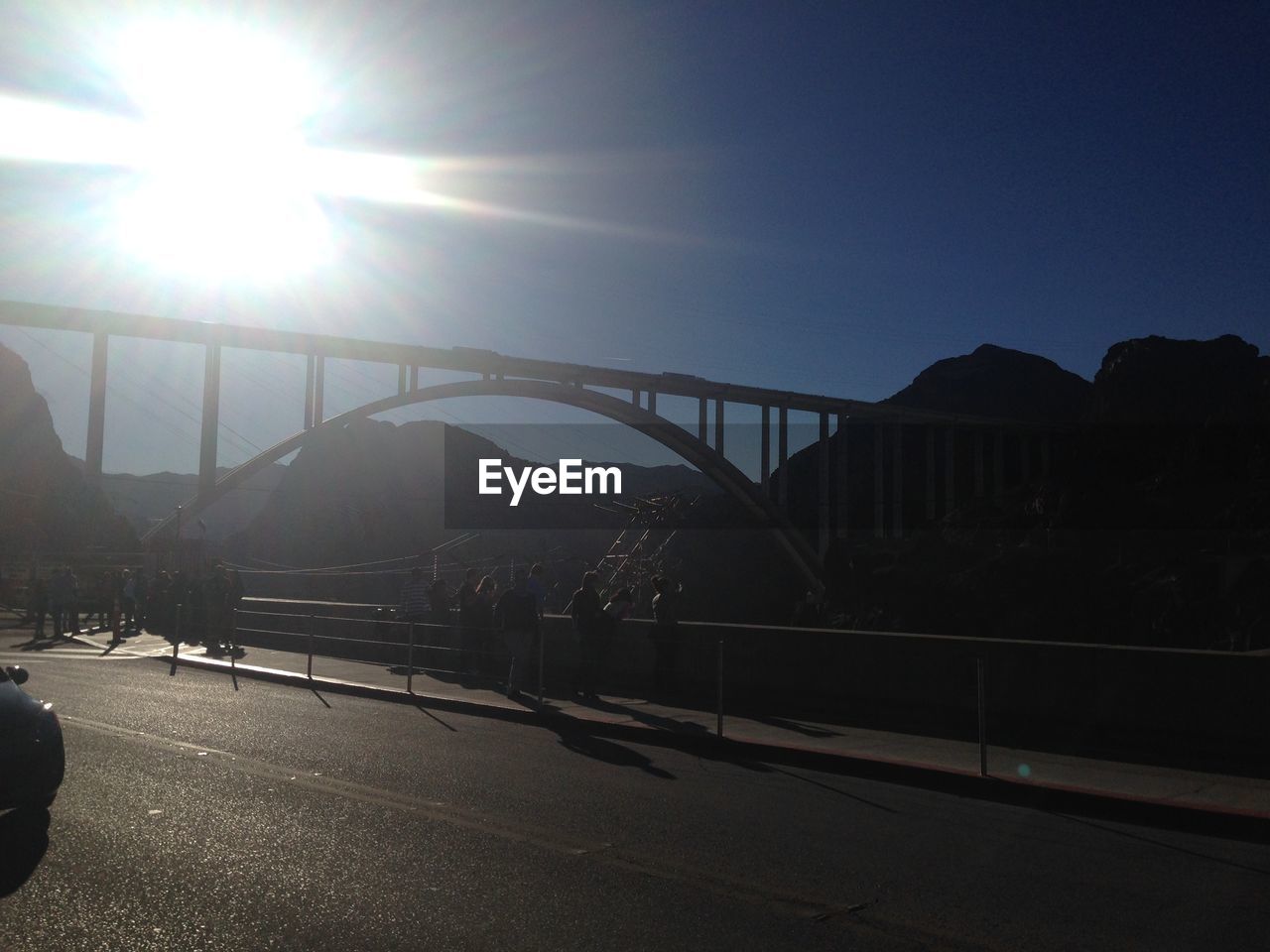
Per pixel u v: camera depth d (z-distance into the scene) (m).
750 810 8.77
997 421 102.44
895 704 13.38
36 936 5.43
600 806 8.72
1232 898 6.46
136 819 7.88
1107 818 8.89
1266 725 10.48
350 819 7.99
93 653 24.02
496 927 5.63
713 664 15.12
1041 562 71.31
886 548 83.69
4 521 72.19
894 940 5.57
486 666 17.19
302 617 22.66
